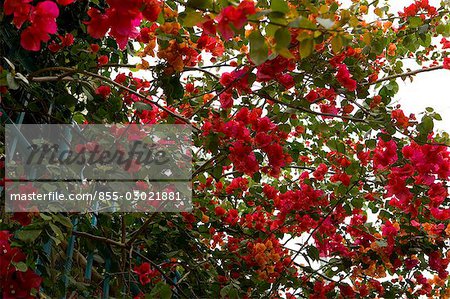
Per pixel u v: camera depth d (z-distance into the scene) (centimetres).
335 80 212
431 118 205
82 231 220
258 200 291
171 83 188
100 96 200
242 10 105
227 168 302
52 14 123
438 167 211
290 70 196
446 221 269
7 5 120
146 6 121
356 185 253
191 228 286
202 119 253
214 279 275
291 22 106
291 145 240
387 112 219
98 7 239
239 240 291
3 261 141
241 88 190
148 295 181
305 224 265
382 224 300
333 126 283
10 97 194
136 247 282
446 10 246
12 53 201
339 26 115
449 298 321
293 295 292
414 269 300
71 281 199
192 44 190
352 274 302
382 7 244
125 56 259
